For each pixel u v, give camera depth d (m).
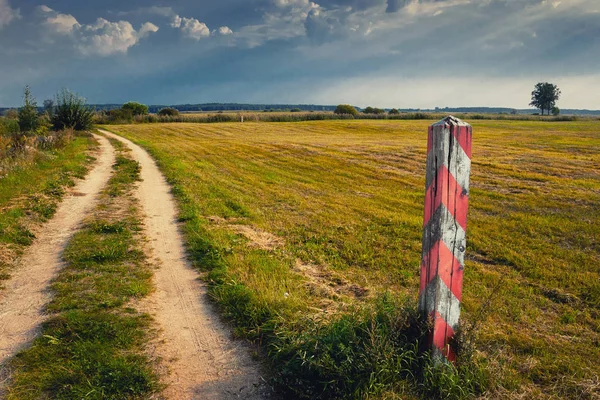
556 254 7.89
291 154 25.36
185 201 11.95
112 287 5.86
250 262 6.85
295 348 3.96
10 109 44.00
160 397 3.57
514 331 4.86
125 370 3.81
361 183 16.27
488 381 3.56
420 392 3.43
